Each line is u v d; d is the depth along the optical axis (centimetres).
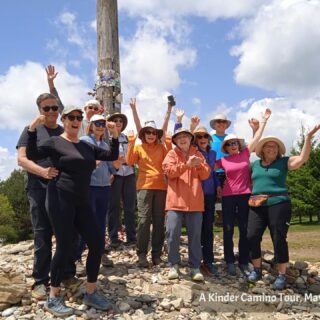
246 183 619
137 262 614
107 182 565
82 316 439
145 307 483
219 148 674
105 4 769
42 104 478
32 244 718
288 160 603
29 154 428
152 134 609
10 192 4212
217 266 655
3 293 456
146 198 601
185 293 513
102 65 766
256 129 657
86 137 555
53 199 435
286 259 595
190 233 571
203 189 606
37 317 432
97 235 450
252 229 602
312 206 3328
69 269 502
